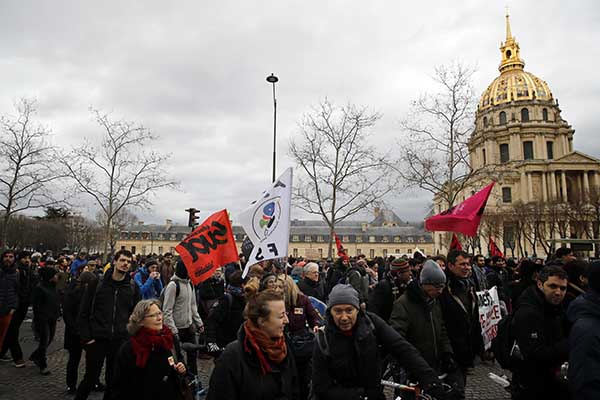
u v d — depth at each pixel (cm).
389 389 720
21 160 2569
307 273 798
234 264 1177
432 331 468
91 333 609
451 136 2461
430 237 10825
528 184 8750
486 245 7300
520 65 10156
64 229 7119
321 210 2894
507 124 9306
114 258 636
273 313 315
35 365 932
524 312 397
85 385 601
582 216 5081
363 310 356
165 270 1348
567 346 370
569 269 553
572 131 9475
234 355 311
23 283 984
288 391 319
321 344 337
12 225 5978
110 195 2994
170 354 417
